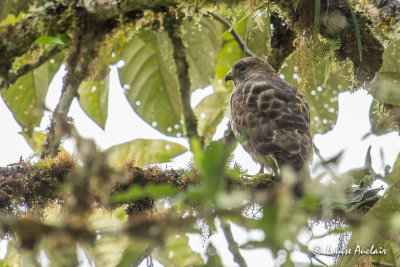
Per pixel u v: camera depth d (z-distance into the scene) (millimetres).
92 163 3947
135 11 9961
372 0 8977
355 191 7285
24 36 9695
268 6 8688
